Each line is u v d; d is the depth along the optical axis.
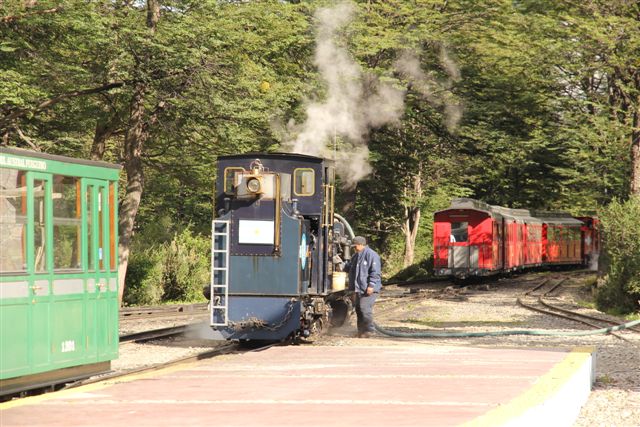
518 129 68.44
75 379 17.92
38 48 37.25
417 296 51.50
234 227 26.12
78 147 44.31
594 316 39.28
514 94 63.00
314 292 26.89
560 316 38.19
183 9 39.75
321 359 20.55
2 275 16.02
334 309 30.89
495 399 14.12
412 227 83.94
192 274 49.91
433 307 43.97
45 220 17.16
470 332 31.23
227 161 26.70
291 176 26.97
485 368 18.36
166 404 13.80
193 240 51.88
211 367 18.92
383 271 79.88
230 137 42.12
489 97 64.38
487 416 12.05
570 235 88.75
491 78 62.19
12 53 36.31
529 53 53.28
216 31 39.22
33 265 16.78
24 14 34.28
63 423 12.16
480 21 58.94
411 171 68.50
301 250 26.09
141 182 43.66
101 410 13.25
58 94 38.38
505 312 41.06
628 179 57.72
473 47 59.72
